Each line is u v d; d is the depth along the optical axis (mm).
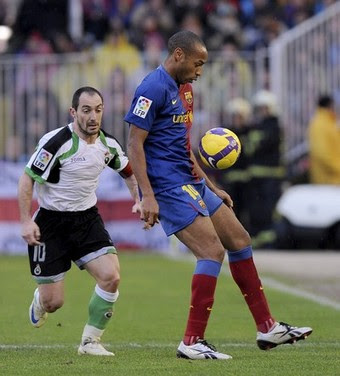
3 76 71438
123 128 71500
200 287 30328
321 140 73938
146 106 30094
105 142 31531
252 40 83500
